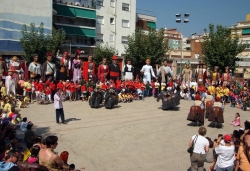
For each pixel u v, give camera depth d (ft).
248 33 191.21
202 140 26.08
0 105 46.91
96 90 59.06
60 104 44.47
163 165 30.53
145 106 60.85
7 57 101.24
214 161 27.12
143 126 45.42
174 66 121.70
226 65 105.91
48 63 64.59
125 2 159.12
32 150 22.15
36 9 110.83
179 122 48.70
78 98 65.87
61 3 133.49
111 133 41.09
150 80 73.61
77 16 138.62
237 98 66.28
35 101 62.80
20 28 107.65
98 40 150.92
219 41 106.42
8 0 104.94
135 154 33.42
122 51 159.22
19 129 40.11
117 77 68.18
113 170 28.71
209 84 68.44
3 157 20.77
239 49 106.93
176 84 75.15
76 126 43.86
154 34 122.52
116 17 156.15
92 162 30.53
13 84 59.77
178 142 38.34
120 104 62.34
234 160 25.13
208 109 49.75
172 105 56.44
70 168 23.81
